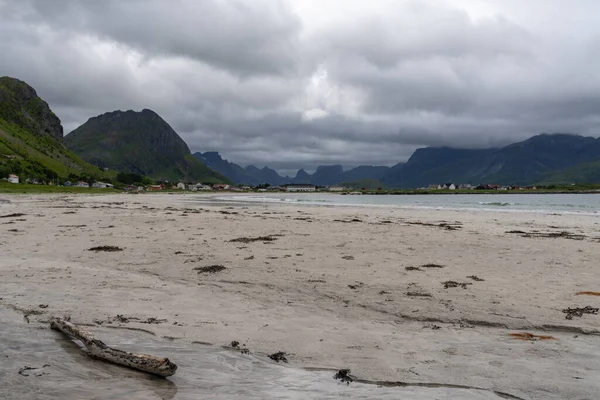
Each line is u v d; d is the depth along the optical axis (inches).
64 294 403.9
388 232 944.3
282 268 528.1
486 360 257.8
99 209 1895.9
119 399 203.9
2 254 627.2
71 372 237.1
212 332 307.3
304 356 266.1
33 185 6294.3
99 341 267.1
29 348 271.3
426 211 1995.6
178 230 963.3
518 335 303.1
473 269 524.7
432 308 364.8
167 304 377.4
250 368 247.6
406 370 244.2
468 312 353.1
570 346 280.1
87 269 522.3
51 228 983.6
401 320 340.2
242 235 871.1
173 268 530.0
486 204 3312.0
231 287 438.9
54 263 559.8
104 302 379.6
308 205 2839.6
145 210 1846.7
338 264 554.3
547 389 218.1
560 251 669.3
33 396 204.5
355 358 262.4
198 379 230.8
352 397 210.1
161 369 230.8
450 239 816.9
